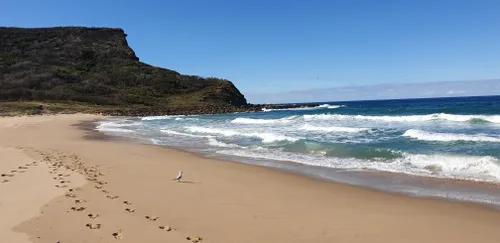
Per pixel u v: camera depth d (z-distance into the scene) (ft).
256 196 28.07
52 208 22.12
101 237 17.93
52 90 224.12
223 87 279.90
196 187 30.71
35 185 27.50
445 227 21.17
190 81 294.87
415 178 33.63
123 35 385.91
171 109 204.03
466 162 37.40
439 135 54.60
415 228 21.01
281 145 56.65
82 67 293.84
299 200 27.02
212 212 23.57
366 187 31.12
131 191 28.32
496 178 32.32
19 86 227.61
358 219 22.58
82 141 66.59
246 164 42.70
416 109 154.61
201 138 70.49
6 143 59.98
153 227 19.95
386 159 42.34
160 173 36.63
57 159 41.98
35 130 87.86
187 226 20.59
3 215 20.62
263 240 18.78
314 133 69.15
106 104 218.18
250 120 112.57
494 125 69.97
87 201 24.20
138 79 277.03
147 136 76.79
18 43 321.73
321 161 43.29
